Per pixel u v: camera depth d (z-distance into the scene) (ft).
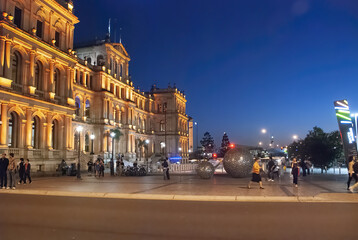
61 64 134.51
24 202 47.73
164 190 62.85
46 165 121.19
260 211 39.22
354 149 70.95
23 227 30.40
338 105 73.20
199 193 57.16
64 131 135.23
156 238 26.23
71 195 58.54
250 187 67.46
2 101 102.06
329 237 26.30
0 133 101.55
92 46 224.53
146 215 36.63
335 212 38.29
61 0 137.39
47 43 123.03
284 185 71.20
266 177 98.94
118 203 46.93
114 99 221.87
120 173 121.19
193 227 30.22
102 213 38.01
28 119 114.21
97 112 201.36
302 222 32.35
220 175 110.32
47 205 44.60
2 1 104.68
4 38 103.55
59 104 130.21
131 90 250.78
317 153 166.81
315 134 188.65
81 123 184.85
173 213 37.93
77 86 181.98
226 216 35.86
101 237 26.61
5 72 104.12
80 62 189.37
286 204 45.39
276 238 26.14
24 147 112.47
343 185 70.74
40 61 123.95
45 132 124.06
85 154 183.83
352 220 33.37
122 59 241.55
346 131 71.87
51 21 129.59
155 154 304.30
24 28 114.21
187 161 248.73
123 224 31.60
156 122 317.63
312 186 68.80
